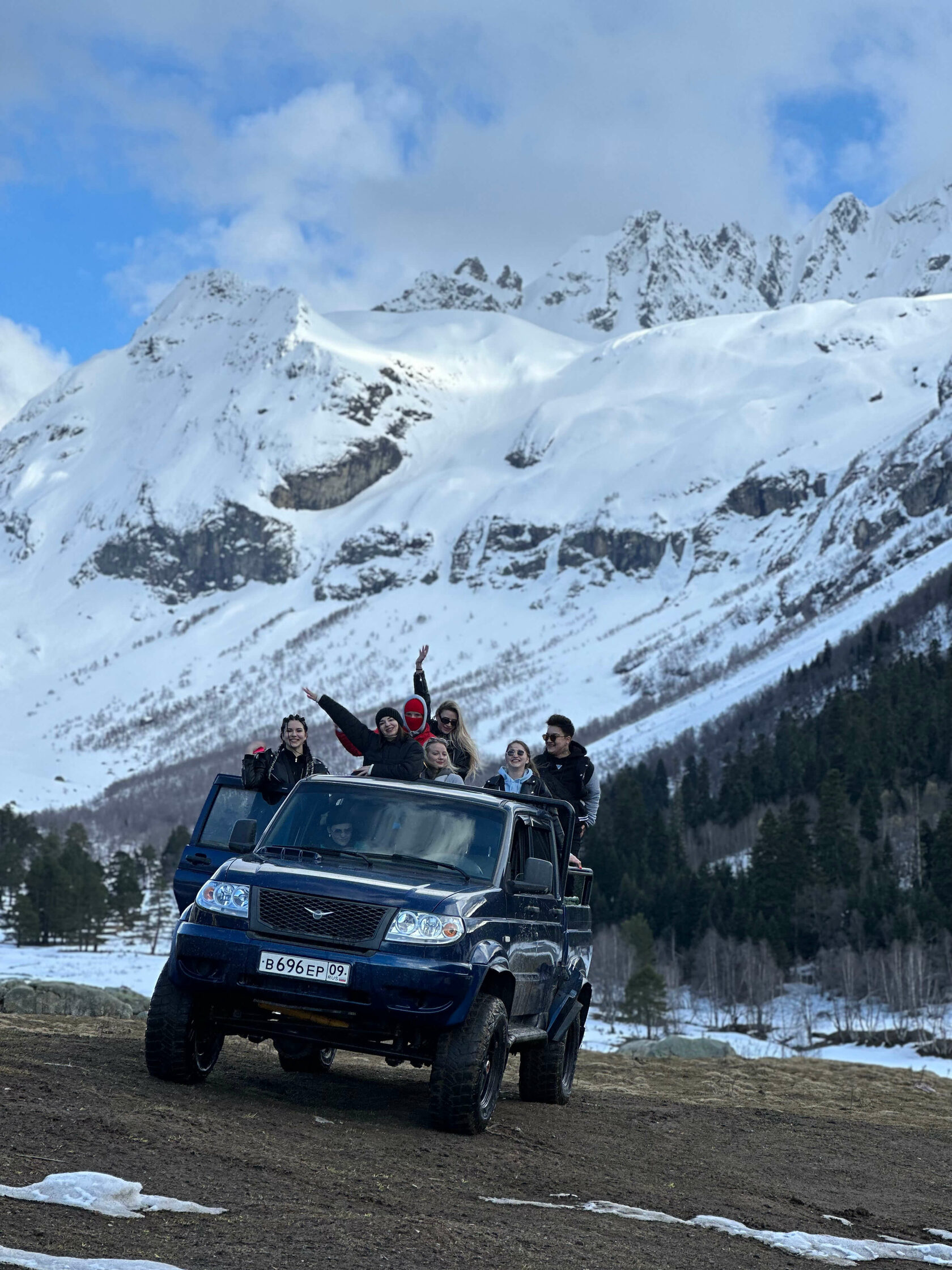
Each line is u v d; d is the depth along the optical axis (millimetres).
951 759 137875
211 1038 9336
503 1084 12023
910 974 86312
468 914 8594
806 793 146125
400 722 10867
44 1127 6816
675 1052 20125
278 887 8555
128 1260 4848
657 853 134000
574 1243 6137
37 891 138625
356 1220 5957
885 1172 10234
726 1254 6488
